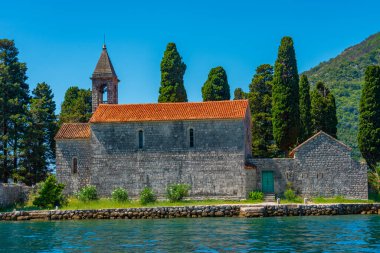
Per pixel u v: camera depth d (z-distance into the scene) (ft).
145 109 242.58
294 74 257.34
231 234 152.15
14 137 287.69
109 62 262.26
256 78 309.22
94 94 260.01
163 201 230.07
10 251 131.13
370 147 242.78
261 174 230.89
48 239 150.30
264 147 298.56
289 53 257.75
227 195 228.43
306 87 270.46
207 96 307.58
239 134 230.07
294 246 130.00
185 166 232.12
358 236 143.95
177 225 177.99
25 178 284.20
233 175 228.84
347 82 634.43
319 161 227.40
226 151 230.07
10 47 311.88
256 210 199.93
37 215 208.33
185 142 233.14
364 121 244.83
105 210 208.64
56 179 241.96
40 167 293.43
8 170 285.84
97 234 159.12
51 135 308.40
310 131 267.59
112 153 237.25
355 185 224.74
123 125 237.66
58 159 242.99
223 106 238.48
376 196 226.99
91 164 238.89
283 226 168.35
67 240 147.64
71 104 359.66
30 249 133.69
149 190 228.84
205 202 223.51
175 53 306.76
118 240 145.48
